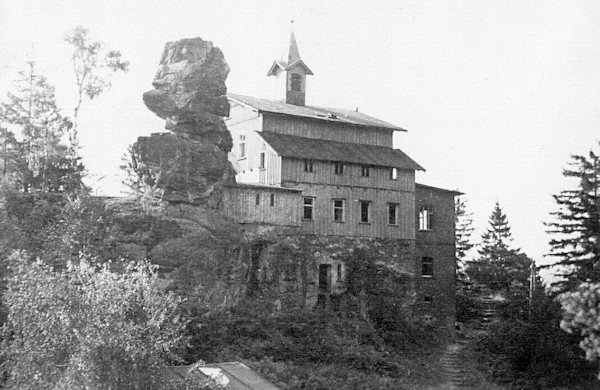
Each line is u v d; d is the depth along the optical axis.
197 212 39.22
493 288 68.62
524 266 69.81
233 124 53.31
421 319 51.19
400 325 47.38
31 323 20.61
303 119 51.59
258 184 47.19
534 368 41.25
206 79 43.00
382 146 55.03
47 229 33.72
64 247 32.47
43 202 36.09
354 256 48.59
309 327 40.62
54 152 42.66
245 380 26.64
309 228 47.41
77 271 21.72
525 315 45.31
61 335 20.42
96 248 33.94
